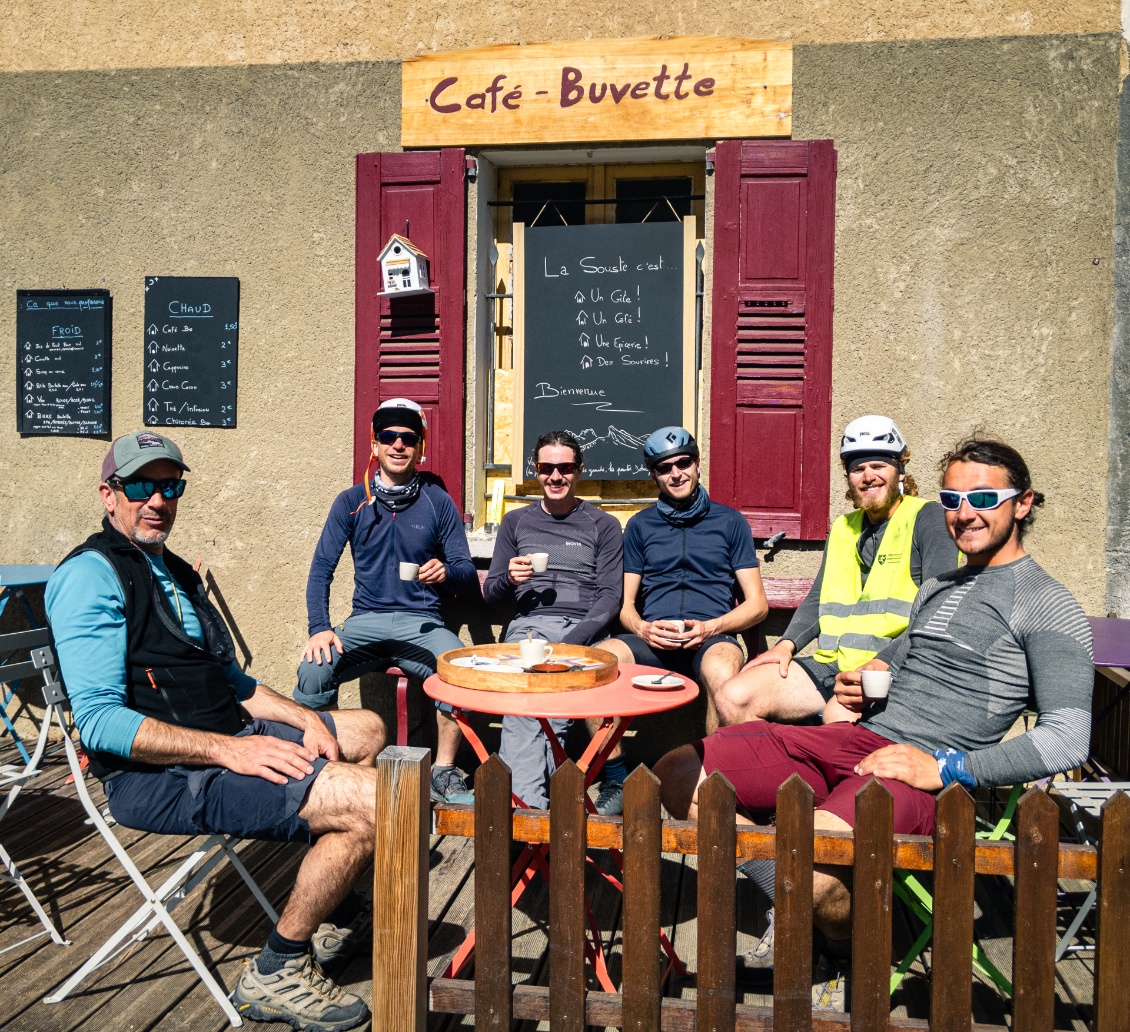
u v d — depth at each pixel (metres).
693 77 4.46
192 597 2.94
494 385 5.00
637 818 2.13
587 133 4.53
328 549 4.43
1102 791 2.98
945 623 2.80
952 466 2.80
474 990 2.21
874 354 4.41
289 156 4.82
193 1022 2.63
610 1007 2.19
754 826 2.15
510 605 4.71
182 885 2.85
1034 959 2.00
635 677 2.95
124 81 4.93
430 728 4.82
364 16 4.73
